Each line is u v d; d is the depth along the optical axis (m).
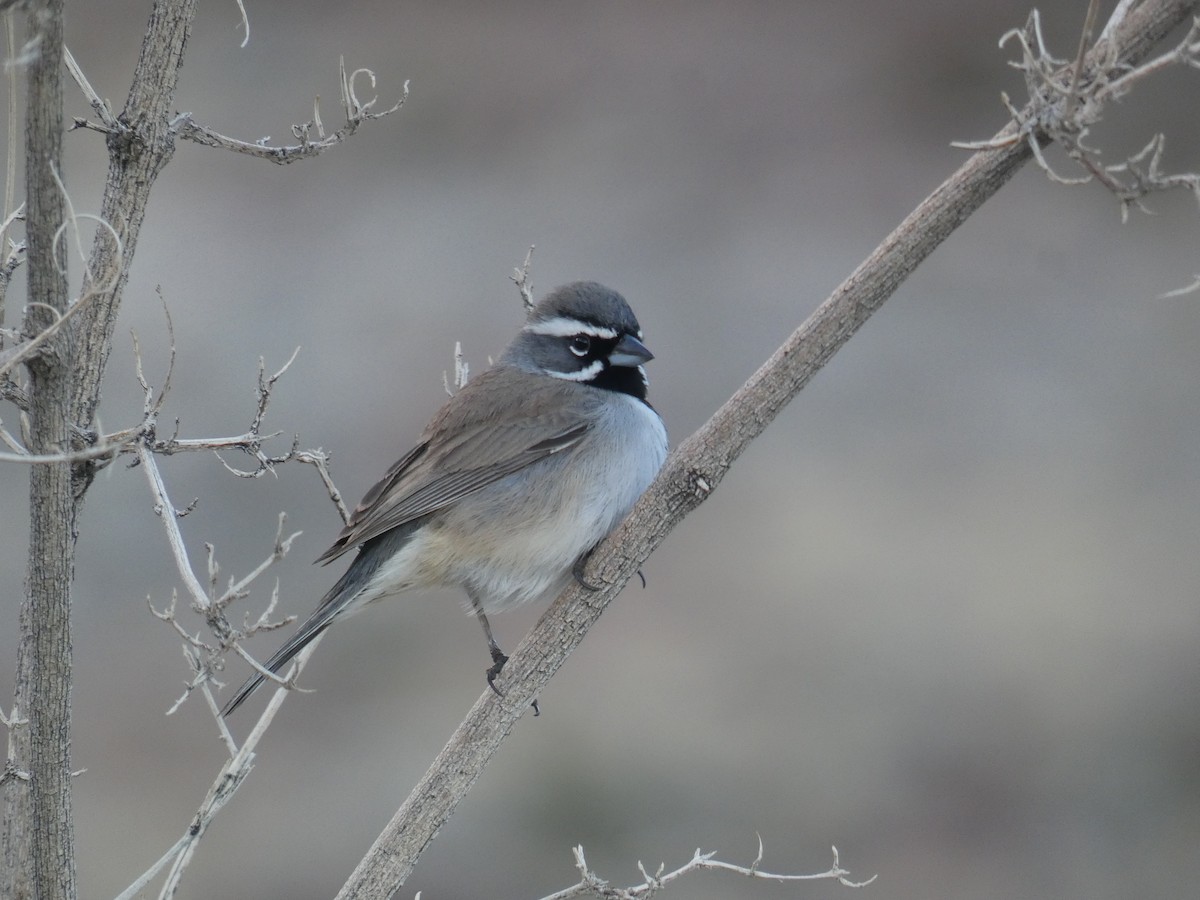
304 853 12.00
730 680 13.85
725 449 5.75
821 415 18.81
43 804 4.72
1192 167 22.42
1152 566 15.31
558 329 9.16
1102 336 20.36
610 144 24.34
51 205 4.35
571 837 12.14
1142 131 23.06
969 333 20.53
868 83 25.23
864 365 19.86
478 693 14.06
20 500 16.19
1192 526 16.05
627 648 14.38
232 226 22.12
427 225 22.33
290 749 13.30
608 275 21.39
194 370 18.52
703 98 25.17
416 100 24.86
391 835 5.61
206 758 13.12
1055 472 17.39
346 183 23.44
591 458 8.74
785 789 12.46
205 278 20.72
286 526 16.11
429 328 19.98
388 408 18.20
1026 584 15.14
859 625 14.57
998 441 18.20
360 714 13.79
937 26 25.69
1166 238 22.45
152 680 13.86
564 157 23.83
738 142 24.28
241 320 19.78
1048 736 12.96
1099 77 5.00
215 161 23.72
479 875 11.76
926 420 18.58
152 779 12.77
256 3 26.56
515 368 9.20
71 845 4.80
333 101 24.34
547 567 8.72
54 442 4.53
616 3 27.59
